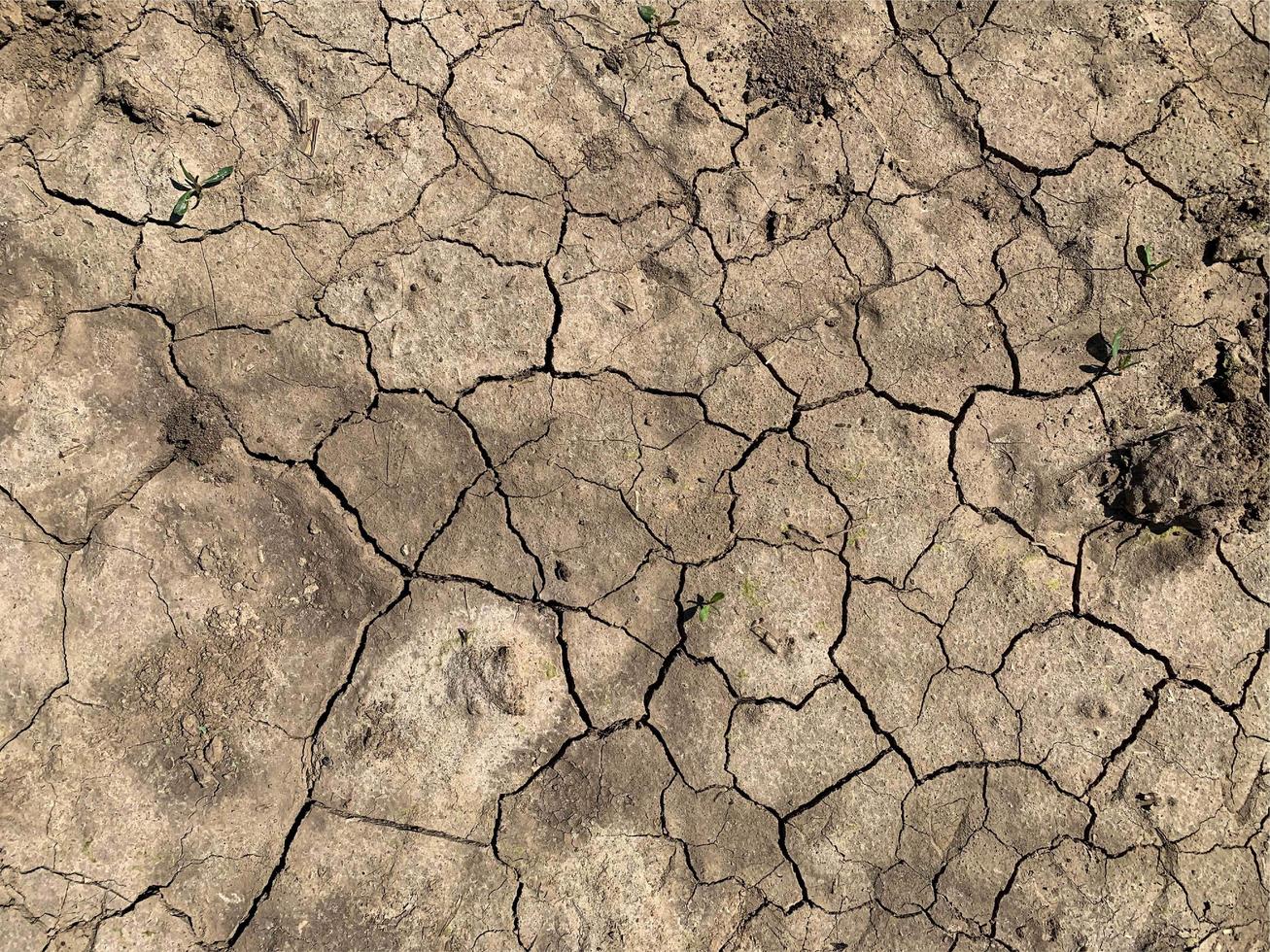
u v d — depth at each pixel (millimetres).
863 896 2359
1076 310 2553
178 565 2354
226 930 2262
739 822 2367
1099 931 2367
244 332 2416
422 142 2500
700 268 2523
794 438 2500
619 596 2430
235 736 2324
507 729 2365
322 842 2305
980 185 2584
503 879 2320
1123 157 2602
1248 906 2391
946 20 2631
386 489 2422
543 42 2549
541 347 2484
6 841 2215
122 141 2406
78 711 2285
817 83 2584
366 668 2367
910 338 2535
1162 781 2430
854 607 2457
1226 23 2598
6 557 2297
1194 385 2525
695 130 2551
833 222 2551
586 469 2463
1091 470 2506
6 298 2338
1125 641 2473
